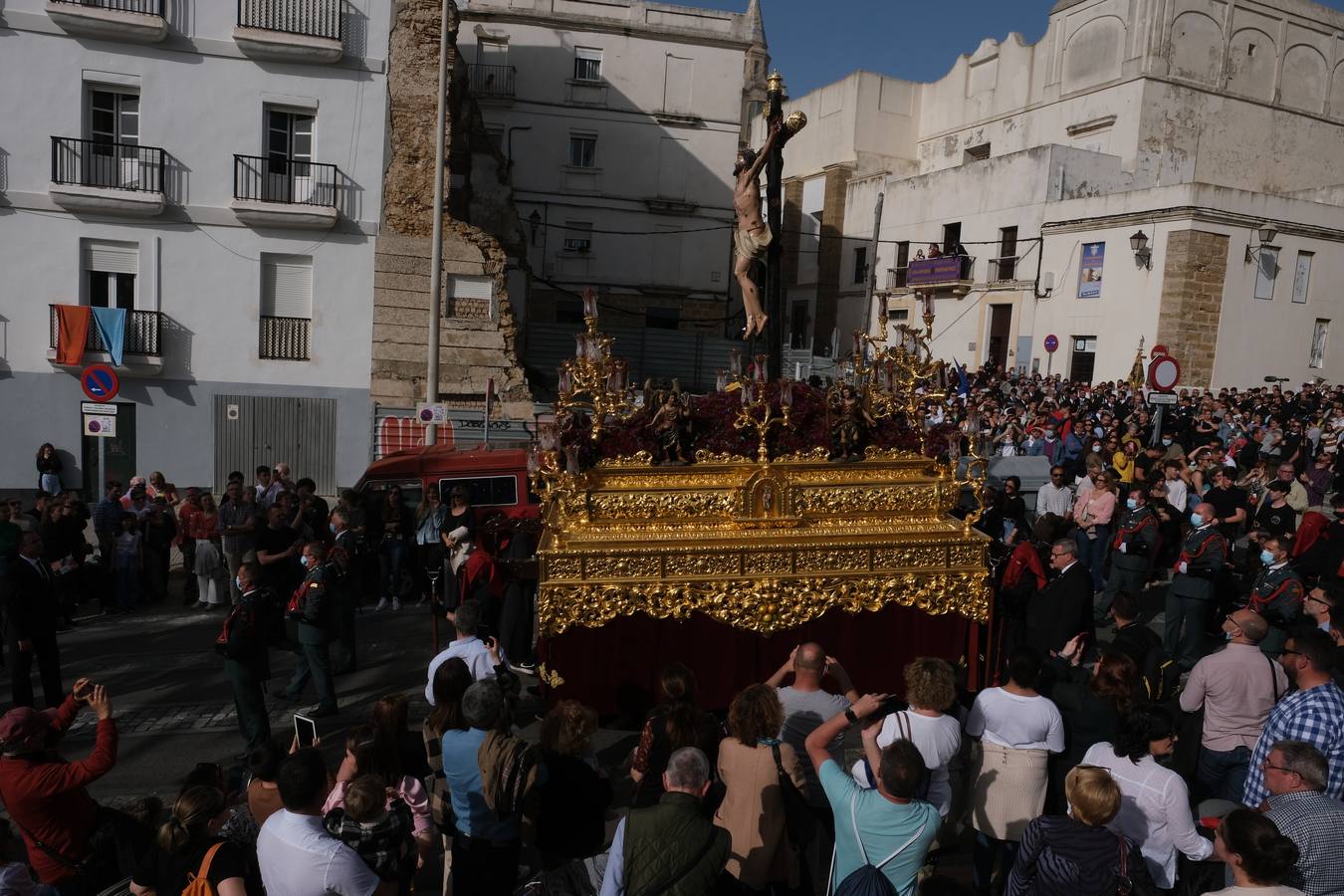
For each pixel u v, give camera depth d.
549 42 33.12
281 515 10.77
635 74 33.84
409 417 19.75
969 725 5.30
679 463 7.24
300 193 19.05
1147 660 6.51
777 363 8.02
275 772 4.68
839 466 7.38
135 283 18.34
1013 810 5.07
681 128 34.38
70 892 4.88
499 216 26.66
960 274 30.92
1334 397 22.11
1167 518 12.23
